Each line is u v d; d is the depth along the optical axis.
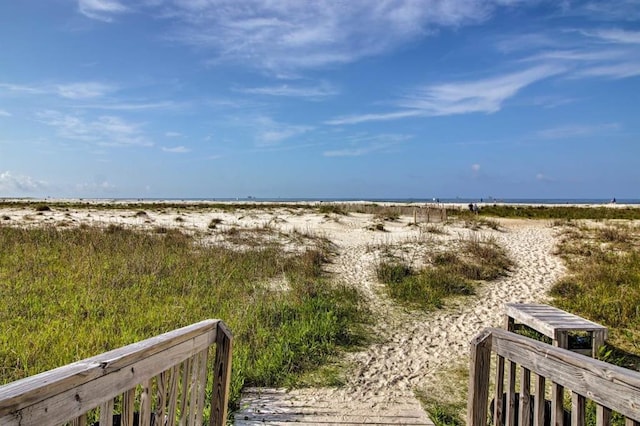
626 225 22.52
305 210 34.44
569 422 3.20
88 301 8.17
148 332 6.81
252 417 4.57
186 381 2.61
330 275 12.02
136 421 3.84
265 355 6.03
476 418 3.02
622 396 1.91
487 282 11.25
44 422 1.48
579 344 6.59
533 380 5.70
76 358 5.57
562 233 19.30
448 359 6.50
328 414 4.71
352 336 7.32
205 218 26.73
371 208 32.78
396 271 11.77
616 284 10.41
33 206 41.38
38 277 9.84
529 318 6.73
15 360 5.55
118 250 13.05
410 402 5.08
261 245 15.72
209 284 10.11
